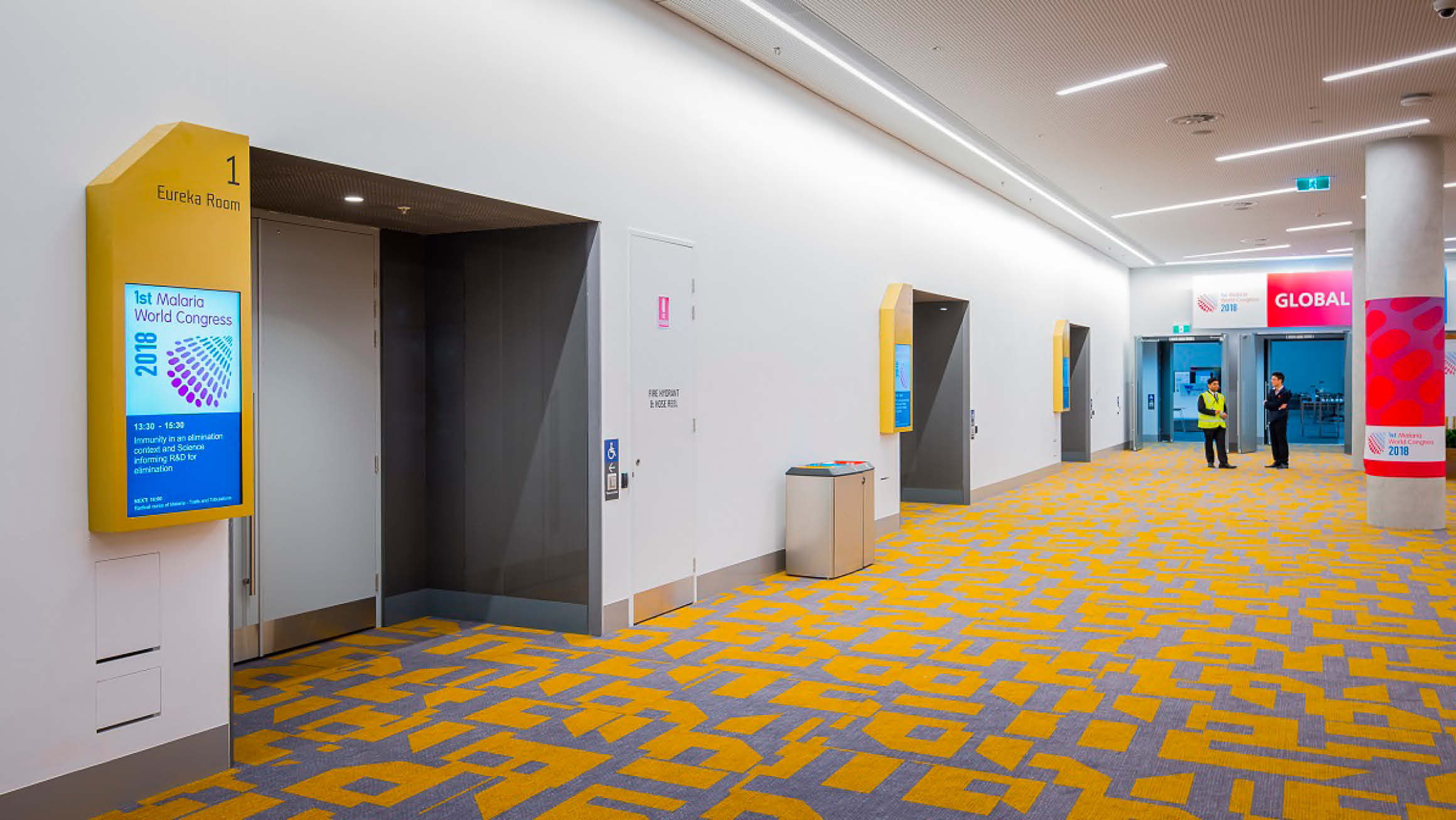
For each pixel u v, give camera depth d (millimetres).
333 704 5168
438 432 7195
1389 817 3635
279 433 6199
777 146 8656
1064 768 4180
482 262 6973
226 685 4258
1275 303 22500
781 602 7594
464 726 4801
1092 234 18141
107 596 3807
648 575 7020
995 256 14211
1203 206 15242
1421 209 10812
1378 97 9406
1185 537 10570
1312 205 15188
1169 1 7066
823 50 8109
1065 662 5832
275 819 3752
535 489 6785
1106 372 21656
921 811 3758
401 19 5117
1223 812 3711
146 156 3779
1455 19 7422
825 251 9469
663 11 7176
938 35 7727
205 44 4176
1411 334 10719
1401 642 6168
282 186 5297
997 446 14438
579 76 6340
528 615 6844
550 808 3832
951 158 11961
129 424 3746
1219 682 5402
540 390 6738
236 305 4121
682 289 7359
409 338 7098
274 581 6184
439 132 5328
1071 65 8484
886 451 10781
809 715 4914
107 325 3689
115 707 3838
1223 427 18453
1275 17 7371
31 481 3568
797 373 8984
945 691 5297
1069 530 11141
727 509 7977
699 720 4859
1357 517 11836
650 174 7016
